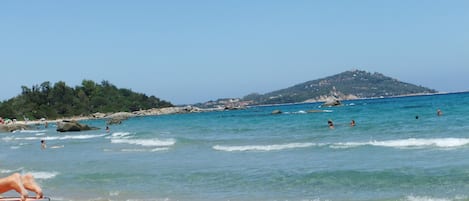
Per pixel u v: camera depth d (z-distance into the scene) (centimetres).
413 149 2378
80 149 3625
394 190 1477
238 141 3494
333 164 2048
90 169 2322
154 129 6328
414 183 1553
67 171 2289
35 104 16450
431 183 1533
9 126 8419
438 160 1961
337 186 1600
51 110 16538
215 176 1925
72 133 6397
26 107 16025
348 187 1573
